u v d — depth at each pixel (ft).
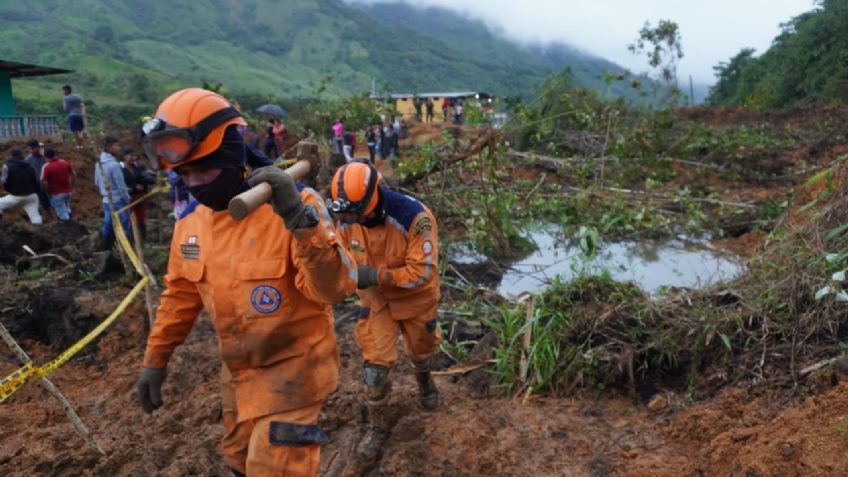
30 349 20.08
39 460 13.57
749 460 11.21
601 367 16.10
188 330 10.00
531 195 41.04
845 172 20.98
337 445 14.29
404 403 15.47
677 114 85.15
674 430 13.67
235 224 8.65
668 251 32.24
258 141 66.08
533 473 12.80
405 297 13.69
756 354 15.38
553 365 16.12
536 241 34.50
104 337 19.75
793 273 16.92
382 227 13.62
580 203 39.50
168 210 39.91
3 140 53.42
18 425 15.20
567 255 31.89
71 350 12.86
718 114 90.84
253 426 9.62
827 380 13.41
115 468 13.34
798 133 72.28
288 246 8.46
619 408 15.23
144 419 15.23
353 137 61.46
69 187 35.83
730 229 35.42
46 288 22.76
